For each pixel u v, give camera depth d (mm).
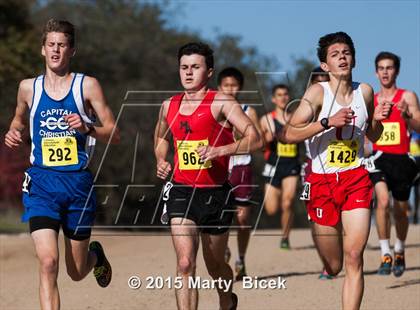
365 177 18344
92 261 19578
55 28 17531
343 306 17531
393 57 27203
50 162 17641
